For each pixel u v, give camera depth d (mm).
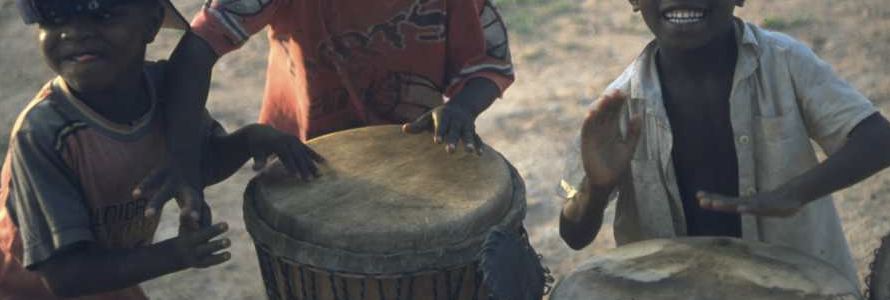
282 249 3717
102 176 3697
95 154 3660
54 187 3580
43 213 3578
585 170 3691
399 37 4309
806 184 3555
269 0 4121
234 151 4074
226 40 4039
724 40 3686
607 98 3516
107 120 3668
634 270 3459
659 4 3553
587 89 8109
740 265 3457
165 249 3553
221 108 8086
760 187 3820
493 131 7602
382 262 3596
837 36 8695
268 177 4008
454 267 3666
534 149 7363
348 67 4371
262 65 8727
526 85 8203
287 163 3943
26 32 9281
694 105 3770
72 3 3449
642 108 3812
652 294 3355
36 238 3580
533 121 7695
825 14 9016
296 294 3922
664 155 3826
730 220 3945
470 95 4293
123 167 3729
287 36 4383
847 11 9031
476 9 4332
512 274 3322
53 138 3572
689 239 3643
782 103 3701
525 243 3564
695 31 3533
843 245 4070
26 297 3932
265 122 4797
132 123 3738
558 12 9336
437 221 3650
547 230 6500
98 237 3828
